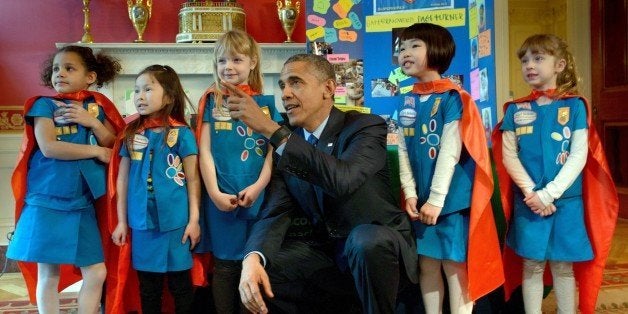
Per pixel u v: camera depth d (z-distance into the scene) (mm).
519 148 2074
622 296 2641
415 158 2006
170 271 2021
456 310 1947
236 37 2125
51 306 2068
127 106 3777
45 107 2047
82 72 2141
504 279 2023
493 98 2482
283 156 1644
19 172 2080
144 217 1987
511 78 7355
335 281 1883
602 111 5004
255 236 1799
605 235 2000
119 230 2037
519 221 2047
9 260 3592
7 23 3842
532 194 1968
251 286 1608
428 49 2004
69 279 2252
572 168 1939
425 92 2037
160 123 2084
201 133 2111
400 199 2186
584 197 2039
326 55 2812
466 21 2727
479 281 1874
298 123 1869
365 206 1815
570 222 1979
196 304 2279
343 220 1837
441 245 1916
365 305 1710
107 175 2145
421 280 1997
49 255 1978
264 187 2041
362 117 1851
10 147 3727
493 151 2184
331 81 1856
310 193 1846
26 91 3867
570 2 5375
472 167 1946
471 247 1868
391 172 2195
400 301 2205
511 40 7332
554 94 2033
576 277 2094
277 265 1797
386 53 2752
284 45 3891
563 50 2041
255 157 2102
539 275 2035
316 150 1649
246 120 1657
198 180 2094
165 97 2107
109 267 2180
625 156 4941
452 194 1926
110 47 3713
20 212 2092
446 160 1889
